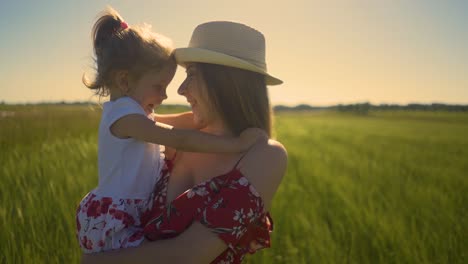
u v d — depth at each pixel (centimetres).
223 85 185
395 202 689
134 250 166
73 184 605
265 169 175
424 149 1991
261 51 197
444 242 491
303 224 517
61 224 469
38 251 408
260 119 191
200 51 183
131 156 185
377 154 1622
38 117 1644
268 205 178
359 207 630
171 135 179
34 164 745
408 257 450
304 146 1934
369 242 496
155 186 194
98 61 192
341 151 1750
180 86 193
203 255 161
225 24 193
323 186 820
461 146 2258
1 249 410
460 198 751
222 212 163
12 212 481
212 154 188
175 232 167
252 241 173
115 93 192
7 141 1101
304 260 432
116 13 196
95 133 1659
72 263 394
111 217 176
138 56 186
